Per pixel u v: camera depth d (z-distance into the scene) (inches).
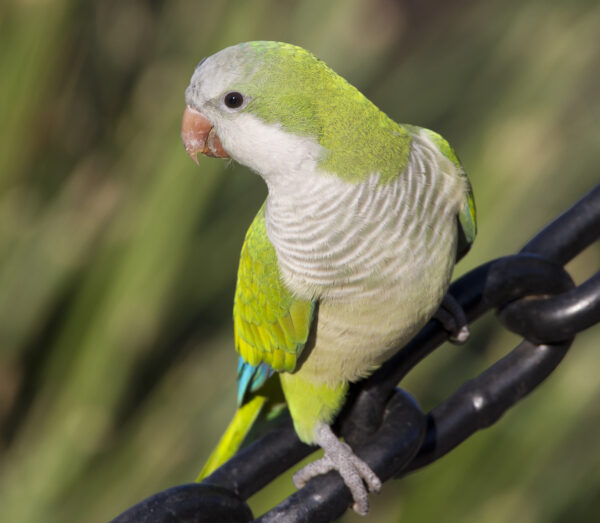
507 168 331.6
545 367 184.7
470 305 190.7
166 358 345.4
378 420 188.4
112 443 333.1
